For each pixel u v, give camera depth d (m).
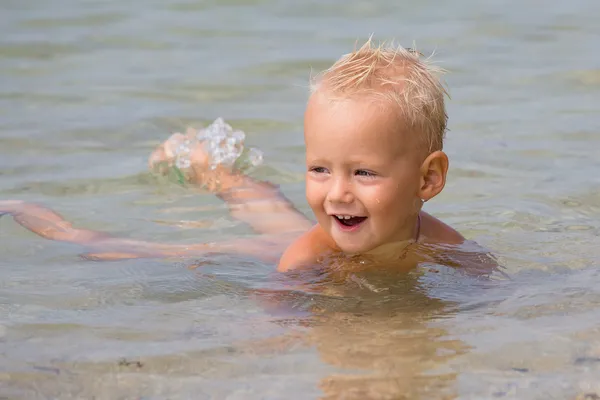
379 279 5.23
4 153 7.60
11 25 12.05
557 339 4.43
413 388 3.97
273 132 8.11
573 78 9.64
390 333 4.54
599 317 4.68
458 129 8.13
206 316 4.79
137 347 4.41
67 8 13.04
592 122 8.24
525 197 6.60
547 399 3.88
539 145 7.68
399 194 5.11
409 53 5.48
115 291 5.15
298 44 11.07
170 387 4.03
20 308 4.91
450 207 6.45
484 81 9.59
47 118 8.52
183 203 6.70
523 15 12.49
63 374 4.16
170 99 9.10
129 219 6.39
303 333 4.55
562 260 5.49
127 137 8.03
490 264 5.41
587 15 12.45
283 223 6.30
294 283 5.21
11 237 6.01
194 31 11.84
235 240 6.01
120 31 11.84
